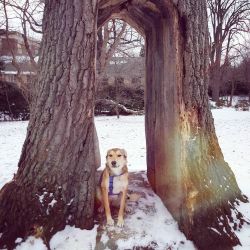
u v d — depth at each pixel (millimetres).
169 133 4102
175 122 3918
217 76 41125
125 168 3975
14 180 3943
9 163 8039
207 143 4398
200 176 4008
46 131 3779
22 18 13102
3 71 26672
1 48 19281
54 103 3744
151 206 4277
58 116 3752
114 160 3842
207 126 4438
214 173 4316
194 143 4023
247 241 3830
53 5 3756
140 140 11734
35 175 3791
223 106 37188
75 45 3645
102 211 4094
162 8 3926
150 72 4832
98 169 5387
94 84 3803
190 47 3914
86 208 3732
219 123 18469
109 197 4234
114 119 22719
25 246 3447
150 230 3764
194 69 4016
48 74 3764
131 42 16844
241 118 21984
